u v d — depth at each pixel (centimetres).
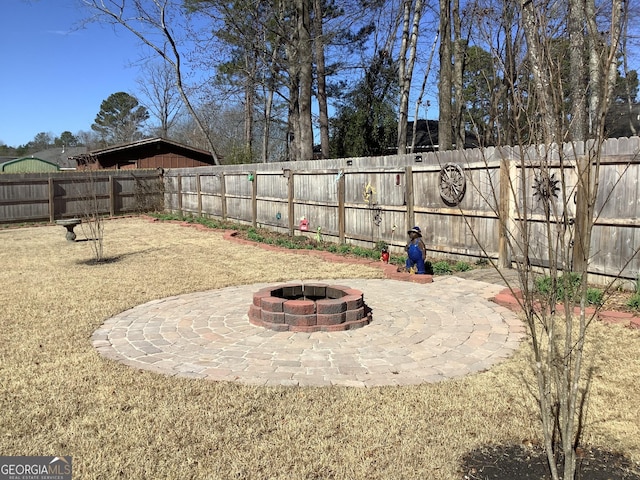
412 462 279
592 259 623
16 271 890
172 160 2662
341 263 916
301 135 1672
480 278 725
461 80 1392
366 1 1791
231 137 3700
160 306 640
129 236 1380
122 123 5975
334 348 464
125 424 325
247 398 359
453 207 820
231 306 628
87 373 412
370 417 329
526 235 245
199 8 1852
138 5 2045
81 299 677
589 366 399
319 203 1160
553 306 249
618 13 211
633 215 580
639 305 523
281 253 1050
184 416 334
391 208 948
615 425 310
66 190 1927
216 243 1217
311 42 1669
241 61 2248
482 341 476
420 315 567
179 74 2217
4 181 1786
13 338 510
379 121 2164
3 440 308
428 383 381
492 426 315
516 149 683
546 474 265
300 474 269
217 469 275
